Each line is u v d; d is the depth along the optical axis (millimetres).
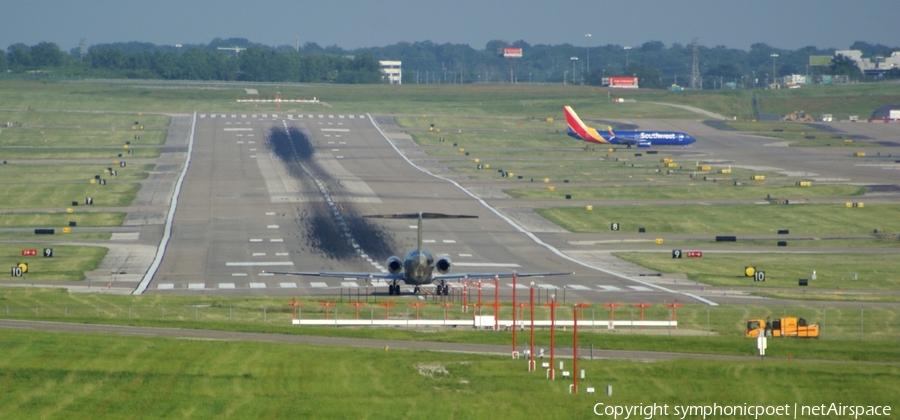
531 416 194750
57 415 193125
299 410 196625
